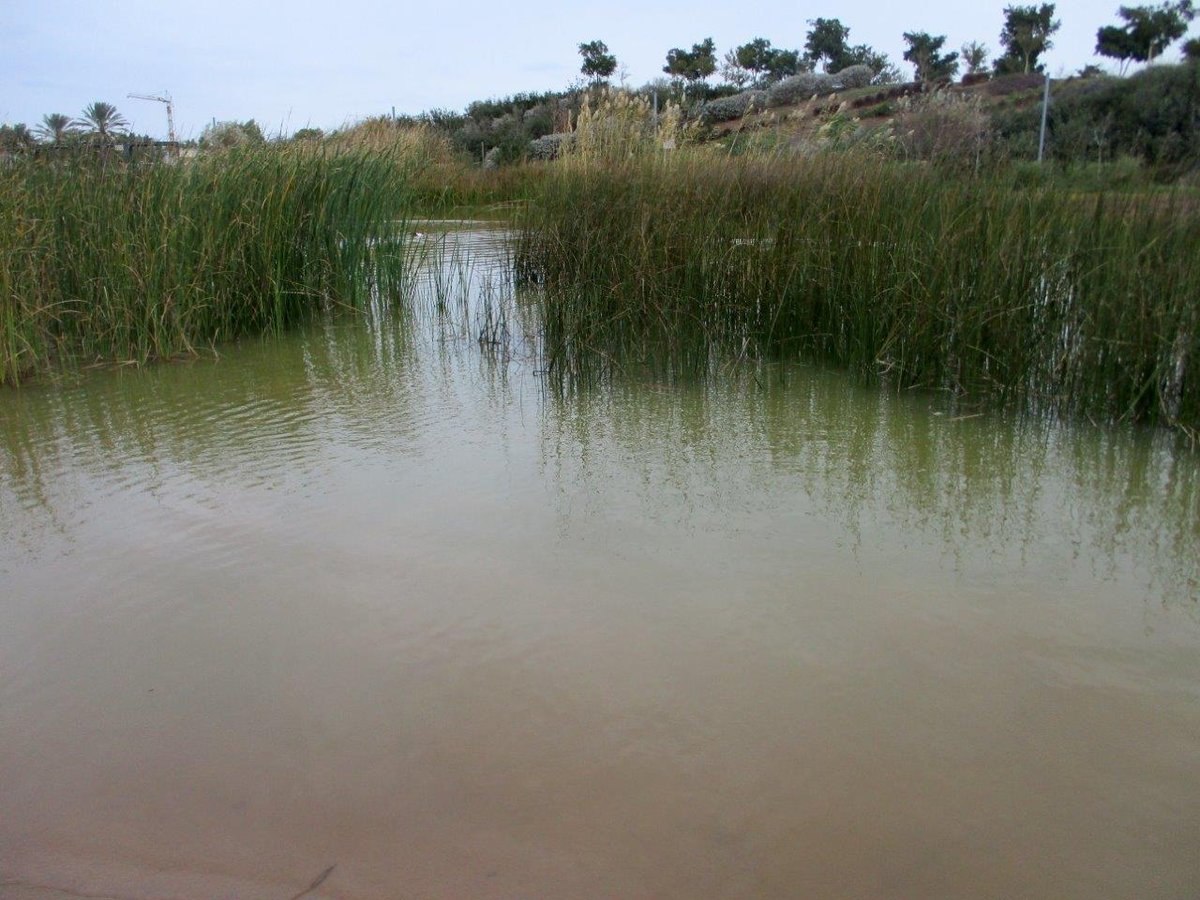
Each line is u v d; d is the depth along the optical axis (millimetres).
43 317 5930
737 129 8844
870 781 2131
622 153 8867
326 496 3762
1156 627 2727
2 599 2992
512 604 2898
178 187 6613
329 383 5516
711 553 3221
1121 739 2256
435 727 2338
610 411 4844
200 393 5344
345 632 2762
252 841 1980
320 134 8867
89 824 2039
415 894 1833
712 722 2338
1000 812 2033
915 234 5223
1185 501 3570
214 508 3664
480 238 10461
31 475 4070
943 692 2445
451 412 4883
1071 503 3584
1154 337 4254
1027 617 2793
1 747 2297
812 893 1827
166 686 2527
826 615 2814
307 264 7371
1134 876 1864
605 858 1920
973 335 4801
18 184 6109
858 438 4359
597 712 2381
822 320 5660
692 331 5574
